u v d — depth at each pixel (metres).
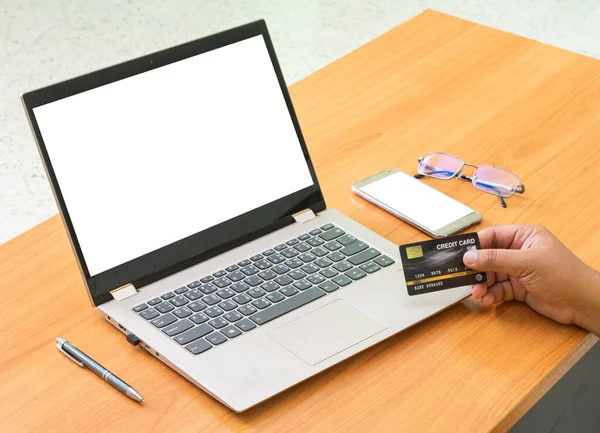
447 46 1.92
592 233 1.35
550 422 1.69
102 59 3.82
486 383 1.06
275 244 1.29
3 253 1.31
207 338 1.10
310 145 1.59
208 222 1.26
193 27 4.08
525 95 1.73
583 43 3.84
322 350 1.08
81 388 1.06
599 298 1.13
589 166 1.52
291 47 3.85
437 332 1.15
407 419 1.01
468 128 1.63
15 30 4.09
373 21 4.07
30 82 3.66
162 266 1.21
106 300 1.16
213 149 1.28
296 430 0.99
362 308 1.16
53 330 1.16
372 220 1.39
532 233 1.20
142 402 1.03
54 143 1.14
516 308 1.20
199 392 1.05
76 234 1.15
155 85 1.24
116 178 1.19
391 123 1.65
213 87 1.29
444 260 1.18
